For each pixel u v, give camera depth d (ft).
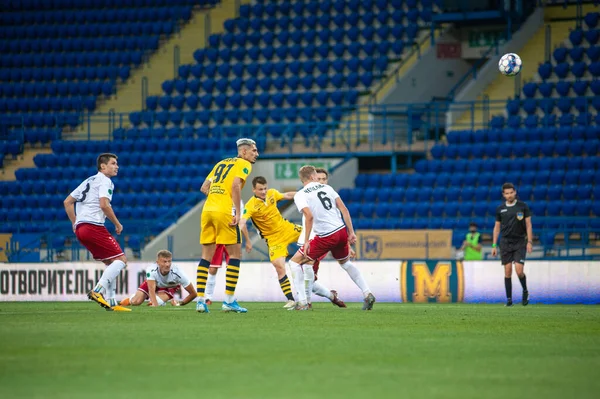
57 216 337.52
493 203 303.48
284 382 74.13
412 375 78.07
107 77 422.00
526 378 77.05
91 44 435.94
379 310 162.81
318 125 350.84
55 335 105.29
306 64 399.44
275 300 221.25
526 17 397.80
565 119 334.44
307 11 423.23
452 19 376.68
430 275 219.20
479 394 69.31
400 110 371.56
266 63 404.16
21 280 227.40
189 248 308.40
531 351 94.48
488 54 386.32
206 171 340.59
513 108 348.38
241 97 393.50
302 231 172.55
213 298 224.94
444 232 258.98
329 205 155.74
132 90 415.64
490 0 371.15
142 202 333.21
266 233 174.40
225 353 90.68
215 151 350.64
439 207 307.99
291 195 175.94
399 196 318.45
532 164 315.58
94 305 191.01
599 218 265.13
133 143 362.94
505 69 220.64
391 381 74.90
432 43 385.91
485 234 293.84
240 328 116.06
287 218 322.75
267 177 337.31
